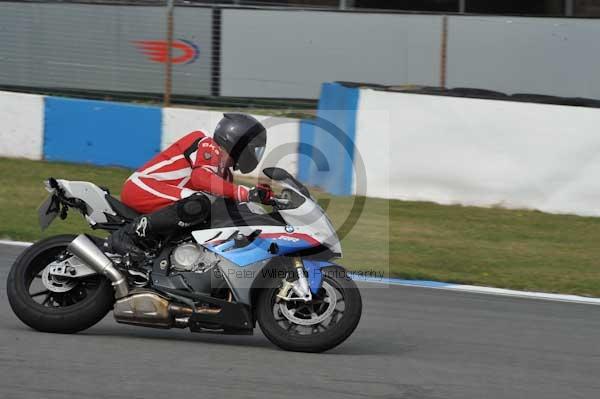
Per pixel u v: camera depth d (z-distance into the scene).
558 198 36.16
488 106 36.47
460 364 18.03
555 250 32.09
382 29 45.09
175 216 18.19
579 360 18.94
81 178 38.97
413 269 28.61
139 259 18.45
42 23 45.50
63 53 45.53
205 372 16.19
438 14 45.47
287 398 14.90
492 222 35.12
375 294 25.12
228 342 18.98
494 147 36.59
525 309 24.20
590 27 42.84
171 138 40.38
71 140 41.31
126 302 18.06
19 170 40.00
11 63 45.88
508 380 16.95
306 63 45.53
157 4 44.75
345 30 45.31
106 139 40.97
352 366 17.23
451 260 30.17
